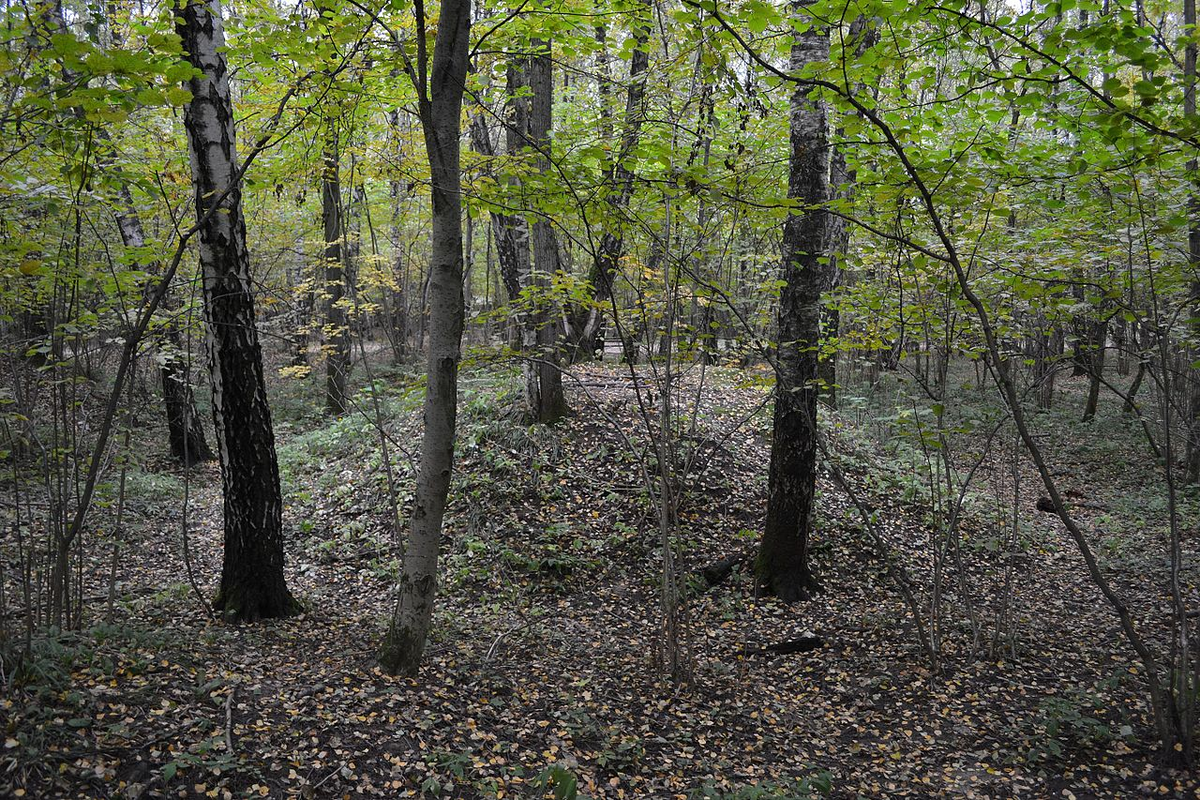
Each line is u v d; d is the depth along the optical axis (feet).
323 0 17.24
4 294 16.89
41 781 10.96
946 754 16.33
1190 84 14.14
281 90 22.41
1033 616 24.44
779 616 24.54
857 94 15.24
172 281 22.22
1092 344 19.25
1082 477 42.88
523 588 26.13
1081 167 16.72
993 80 14.85
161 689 14.24
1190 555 29.19
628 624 24.09
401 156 24.25
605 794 14.20
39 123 13.52
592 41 20.54
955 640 22.17
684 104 18.53
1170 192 17.52
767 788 14.56
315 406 54.34
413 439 37.42
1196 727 15.79
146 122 23.15
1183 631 15.40
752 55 13.26
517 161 19.02
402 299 67.21
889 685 19.56
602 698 18.31
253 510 20.47
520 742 15.46
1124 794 14.52
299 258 55.31
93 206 16.74
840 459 36.29
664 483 19.13
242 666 16.39
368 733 14.32
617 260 21.22
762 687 19.67
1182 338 18.51
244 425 20.08
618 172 18.72
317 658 17.88
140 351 21.29
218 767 12.20
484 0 20.95
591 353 45.39
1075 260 19.20
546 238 33.37
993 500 36.19
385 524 30.45
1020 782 15.14
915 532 31.65
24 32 11.62
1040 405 55.36
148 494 33.30
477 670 18.43
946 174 16.34
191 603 21.47
